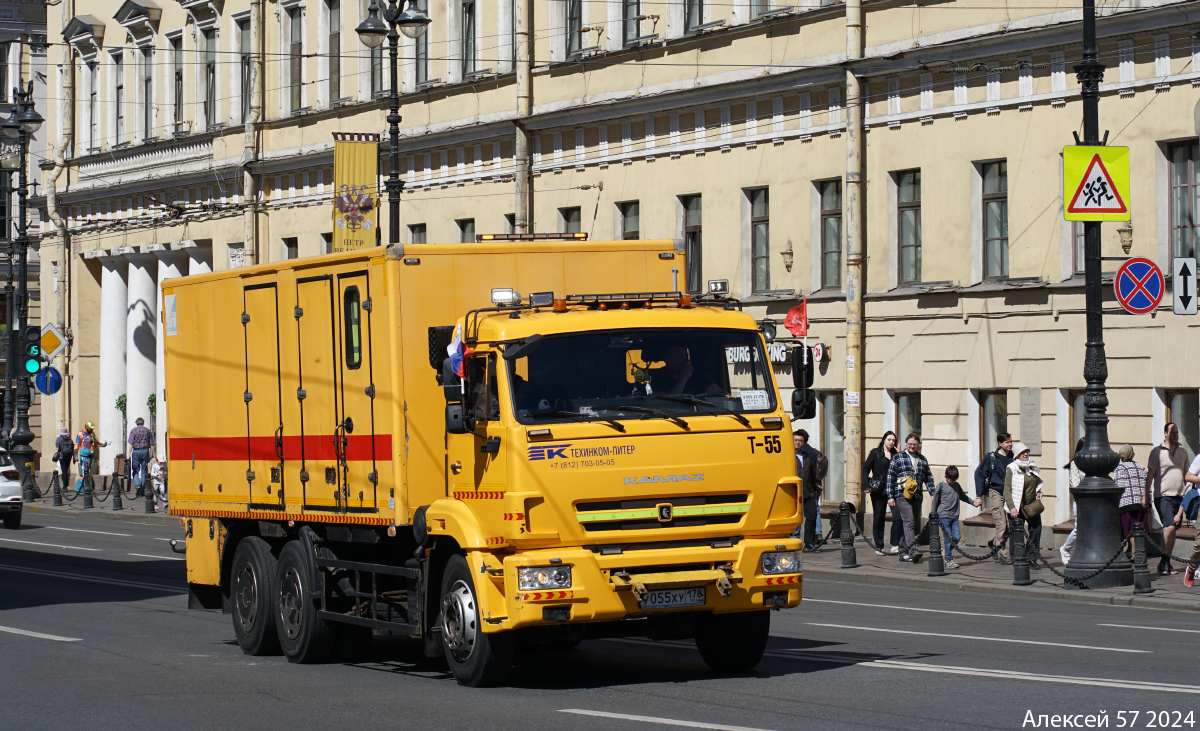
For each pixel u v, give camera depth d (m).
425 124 41.88
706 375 12.87
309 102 46.31
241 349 16.28
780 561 12.66
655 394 12.66
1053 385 27.27
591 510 12.31
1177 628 16.81
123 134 55.25
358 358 14.06
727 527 12.59
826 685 12.47
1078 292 26.83
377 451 13.74
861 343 30.70
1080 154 21.39
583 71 37.09
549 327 12.67
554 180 38.06
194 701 12.52
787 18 32.09
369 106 43.78
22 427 47.69
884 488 27.47
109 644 16.56
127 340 55.97
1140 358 25.95
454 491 13.17
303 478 15.07
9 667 14.64
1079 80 21.59
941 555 23.58
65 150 57.84
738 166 33.47
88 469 45.62
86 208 57.03
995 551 24.20
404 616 13.98
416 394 13.55
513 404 12.38
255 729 11.16
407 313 13.60
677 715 11.18
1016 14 27.84
